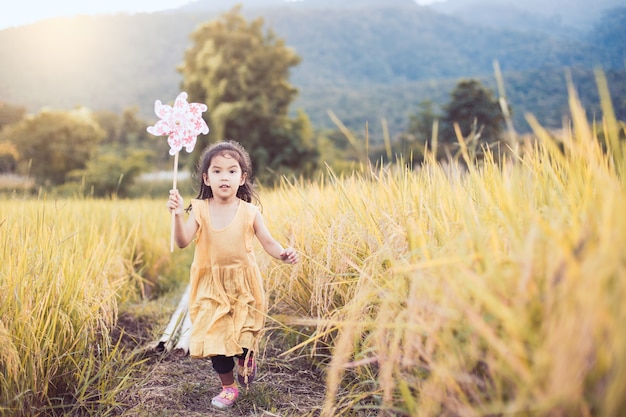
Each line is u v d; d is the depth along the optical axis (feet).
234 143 12.67
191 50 126.41
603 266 5.25
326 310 11.98
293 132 114.62
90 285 13.39
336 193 15.11
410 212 10.36
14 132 135.13
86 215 23.29
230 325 11.47
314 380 12.59
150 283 21.99
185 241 12.01
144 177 119.65
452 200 10.18
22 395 9.66
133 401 11.59
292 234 14.79
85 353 12.26
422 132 82.23
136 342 15.74
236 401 11.62
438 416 7.45
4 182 64.59
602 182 6.61
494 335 6.05
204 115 118.42
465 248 7.52
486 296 5.93
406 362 7.58
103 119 257.55
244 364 11.75
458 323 6.82
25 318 10.34
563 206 7.52
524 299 5.89
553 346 5.32
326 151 114.21
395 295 8.30
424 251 7.69
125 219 26.73
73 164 135.64
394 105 422.41
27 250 12.16
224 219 12.16
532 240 5.96
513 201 7.63
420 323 7.28
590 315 5.10
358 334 10.16
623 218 5.60
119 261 19.02
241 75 115.24
